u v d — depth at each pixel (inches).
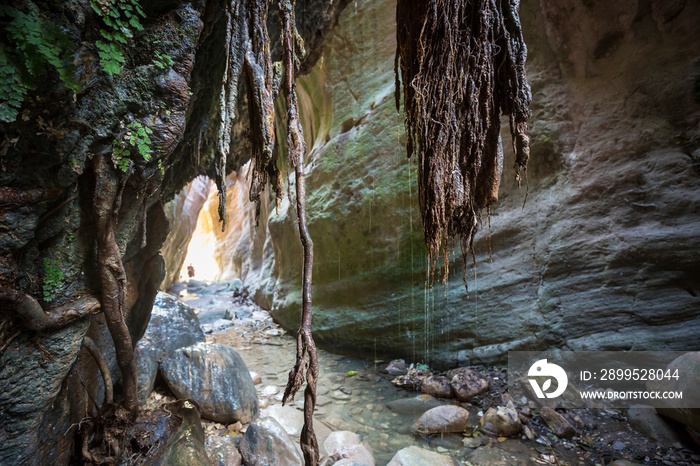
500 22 86.3
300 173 76.3
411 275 254.8
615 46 197.2
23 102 73.1
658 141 185.6
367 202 270.5
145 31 86.6
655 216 183.5
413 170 250.1
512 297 220.2
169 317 211.3
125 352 111.5
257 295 435.2
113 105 85.4
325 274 299.6
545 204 215.3
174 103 91.3
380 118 271.7
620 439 154.5
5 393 84.8
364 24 289.0
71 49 75.5
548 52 215.3
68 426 110.0
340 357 278.4
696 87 175.6
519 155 87.9
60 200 86.5
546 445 156.9
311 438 68.0
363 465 133.0
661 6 181.5
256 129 87.9
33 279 87.5
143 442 116.6
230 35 82.7
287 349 295.3
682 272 174.4
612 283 191.3
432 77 89.4
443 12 85.9
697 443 141.9
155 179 105.0
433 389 208.7
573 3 197.8
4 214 76.2
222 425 165.9
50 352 91.3
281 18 80.4
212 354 181.0
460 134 89.6
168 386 177.5
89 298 97.3
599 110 201.6
